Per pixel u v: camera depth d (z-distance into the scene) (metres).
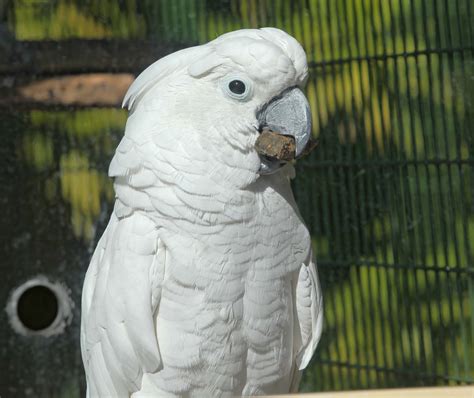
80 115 9.03
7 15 8.42
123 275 5.11
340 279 8.25
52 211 8.91
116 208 5.31
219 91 5.05
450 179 7.53
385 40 7.86
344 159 8.17
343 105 8.10
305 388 8.43
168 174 5.00
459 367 7.75
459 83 7.53
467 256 7.51
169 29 8.52
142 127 5.10
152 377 5.26
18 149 8.89
